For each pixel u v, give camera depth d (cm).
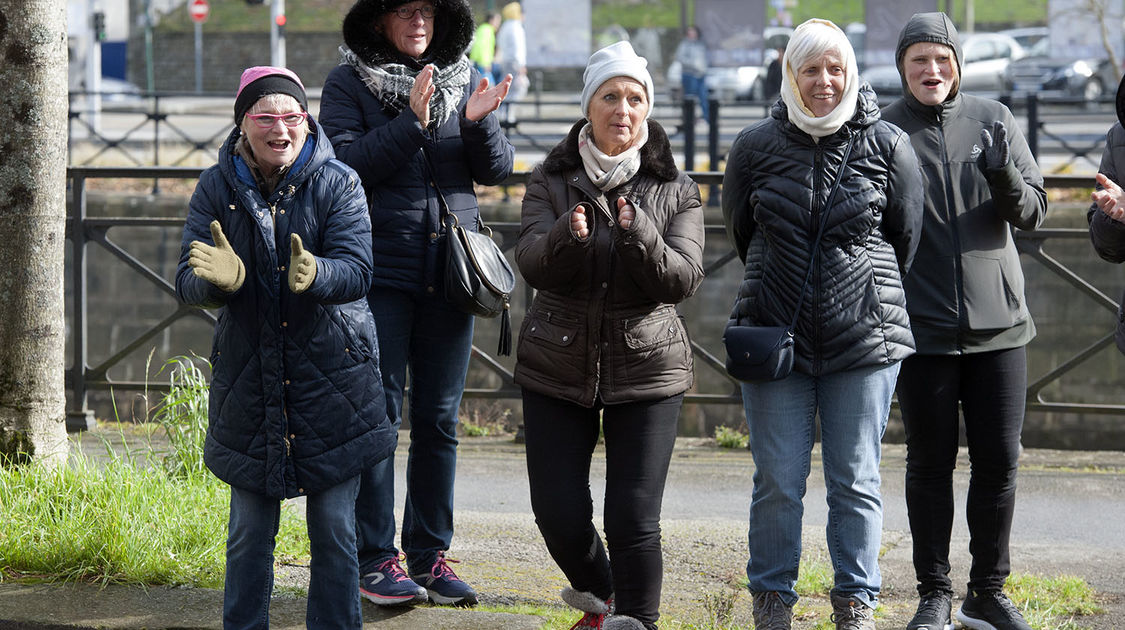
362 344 1333
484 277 1516
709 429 4069
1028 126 5072
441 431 1608
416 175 1560
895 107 1532
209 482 1902
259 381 1307
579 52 10738
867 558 1416
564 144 1420
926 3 9475
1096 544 1895
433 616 1521
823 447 1444
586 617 1445
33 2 1942
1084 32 9475
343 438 1323
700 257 1384
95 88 8144
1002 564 1520
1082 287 2505
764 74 8956
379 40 1582
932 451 1497
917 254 1484
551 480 1377
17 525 1700
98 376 2695
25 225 1959
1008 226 1516
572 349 1366
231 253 1244
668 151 1414
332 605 1360
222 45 13025
